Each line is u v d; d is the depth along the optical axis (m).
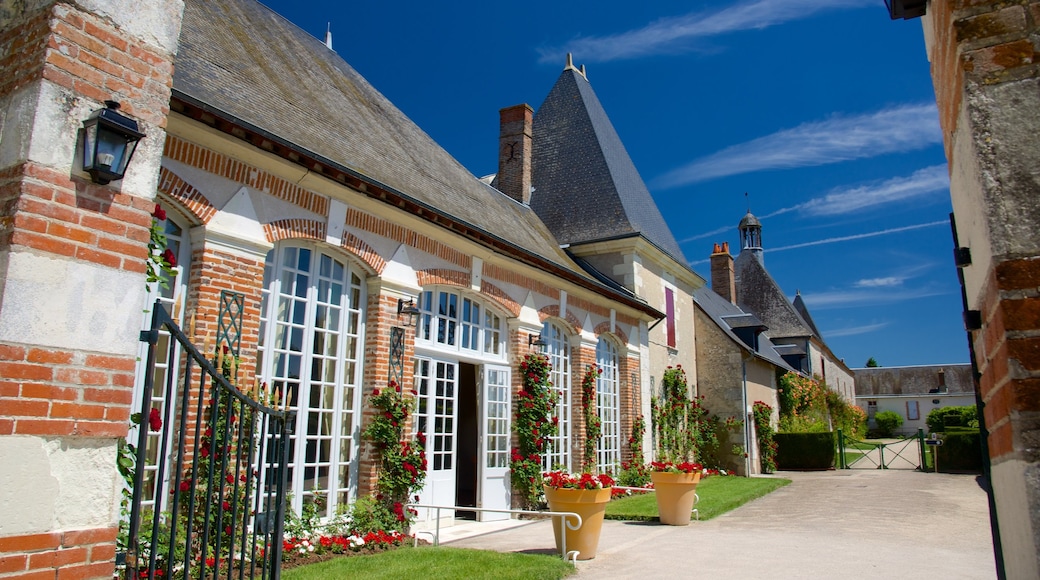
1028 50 2.06
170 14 3.64
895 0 2.82
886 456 28.83
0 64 3.23
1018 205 1.97
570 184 17.81
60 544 2.88
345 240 7.96
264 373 7.07
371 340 8.35
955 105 2.34
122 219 3.24
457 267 9.90
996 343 2.08
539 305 12.02
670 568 6.73
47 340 2.91
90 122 3.10
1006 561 2.35
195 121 6.21
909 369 63.72
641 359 15.84
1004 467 2.17
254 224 6.91
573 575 6.42
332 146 8.38
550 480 7.51
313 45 11.88
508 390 11.33
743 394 20.25
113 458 3.12
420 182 10.38
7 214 2.90
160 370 6.08
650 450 15.89
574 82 19.42
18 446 2.78
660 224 18.83
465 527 9.80
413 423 8.79
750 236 39.62
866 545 8.07
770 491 14.95
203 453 6.09
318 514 7.52
